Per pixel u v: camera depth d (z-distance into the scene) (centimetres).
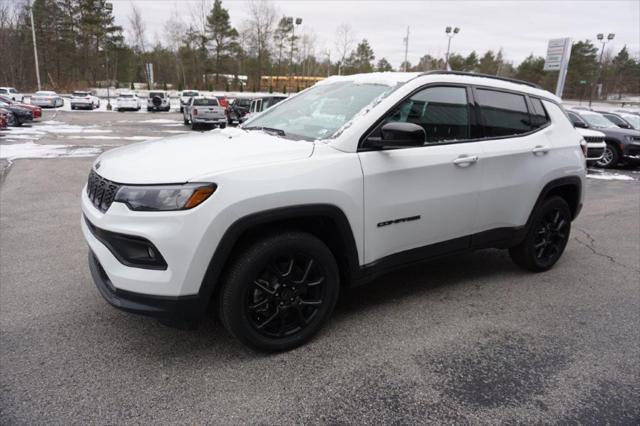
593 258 478
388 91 310
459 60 7475
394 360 273
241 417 221
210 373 255
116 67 6806
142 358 269
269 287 267
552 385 254
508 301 362
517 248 412
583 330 318
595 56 7219
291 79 6694
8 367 256
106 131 1923
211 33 6406
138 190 233
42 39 6300
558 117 416
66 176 866
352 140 281
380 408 230
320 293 285
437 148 318
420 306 348
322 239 296
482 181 344
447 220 330
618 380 260
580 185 429
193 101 2238
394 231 304
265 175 247
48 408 223
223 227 236
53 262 424
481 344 295
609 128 1324
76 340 287
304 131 310
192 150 274
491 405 235
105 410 223
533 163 379
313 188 258
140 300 237
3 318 313
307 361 270
